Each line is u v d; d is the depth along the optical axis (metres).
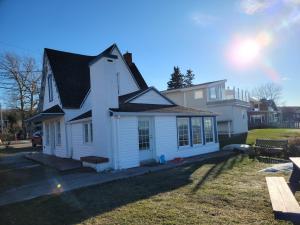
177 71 67.81
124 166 12.55
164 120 14.75
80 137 16.28
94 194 8.02
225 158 13.90
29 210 6.94
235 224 5.16
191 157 15.45
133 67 25.03
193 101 31.11
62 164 14.61
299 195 6.71
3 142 40.19
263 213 5.63
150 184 8.86
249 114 48.00
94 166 12.45
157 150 14.16
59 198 7.87
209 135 17.77
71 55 21.52
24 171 13.66
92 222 5.75
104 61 12.81
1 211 7.03
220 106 29.39
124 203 6.89
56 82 18.67
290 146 13.40
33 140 30.34
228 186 7.88
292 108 73.88
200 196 7.05
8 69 41.91
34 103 44.06
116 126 12.48
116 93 13.10
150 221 5.58
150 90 16.92
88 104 18.45
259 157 13.35
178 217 5.67
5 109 51.78
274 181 6.41
